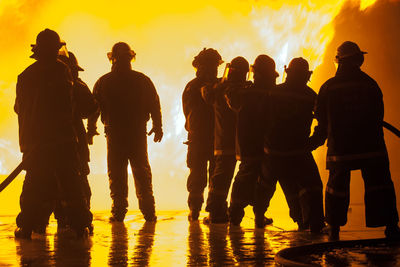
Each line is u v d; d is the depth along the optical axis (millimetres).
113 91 9156
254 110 8141
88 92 7645
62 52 7621
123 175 9102
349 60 7031
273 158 7641
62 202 6906
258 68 8227
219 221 8594
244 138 8141
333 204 6945
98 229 7910
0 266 5121
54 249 6117
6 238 6965
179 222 8875
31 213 6918
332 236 6980
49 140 6789
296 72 7645
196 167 9141
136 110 9156
